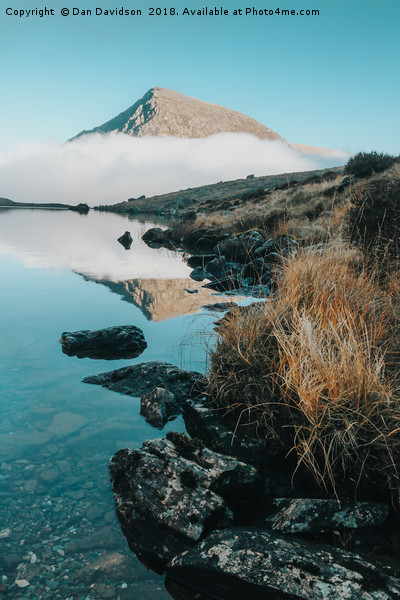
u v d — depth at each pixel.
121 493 2.62
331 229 10.29
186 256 14.45
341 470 2.70
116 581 2.04
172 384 4.17
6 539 2.23
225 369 3.86
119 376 4.32
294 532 2.34
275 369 3.45
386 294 4.51
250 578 1.95
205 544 2.16
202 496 2.51
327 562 2.03
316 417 2.81
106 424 3.46
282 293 4.55
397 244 6.06
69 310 6.96
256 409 3.31
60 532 2.32
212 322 6.36
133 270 11.23
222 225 19.48
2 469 2.81
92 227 28.69
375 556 2.21
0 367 4.55
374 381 2.90
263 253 10.76
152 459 2.76
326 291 4.16
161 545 2.27
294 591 1.88
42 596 1.92
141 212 59.59
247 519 2.62
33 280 9.45
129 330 5.42
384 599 1.83
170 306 7.38
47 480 2.73
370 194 8.36
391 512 2.49
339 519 2.38
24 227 26.56
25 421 3.45
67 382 4.23
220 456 2.93
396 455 2.67
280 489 2.82
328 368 3.04
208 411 3.53
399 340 3.62
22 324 6.14
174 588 2.05
